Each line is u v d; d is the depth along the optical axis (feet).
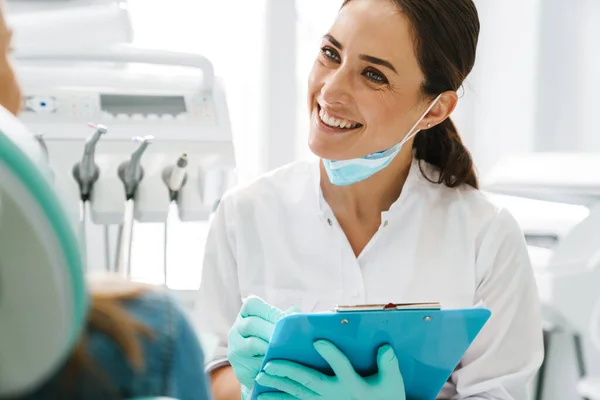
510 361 4.29
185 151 5.18
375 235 4.51
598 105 9.10
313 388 3.36
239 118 9.23
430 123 4.41
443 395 4.42
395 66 4.09
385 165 4.32
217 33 8.99
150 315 1.70
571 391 6.30
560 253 5.92
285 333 3.16
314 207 4.59
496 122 10.32
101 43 6.17
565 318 5.98
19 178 1.20
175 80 5.58
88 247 5.48
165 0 8.73
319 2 9.40
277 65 9.31
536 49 9.79
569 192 5.70
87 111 5.20
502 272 4.41
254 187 4.75
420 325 3.20
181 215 5.19
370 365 3.42
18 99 2.79
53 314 1.27
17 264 1.23
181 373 1.70
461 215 4.56
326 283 4.52
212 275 4.69
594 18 9.14
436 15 4.09
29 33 6.01
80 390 1.54
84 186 4.86
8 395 1.40
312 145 4.24
